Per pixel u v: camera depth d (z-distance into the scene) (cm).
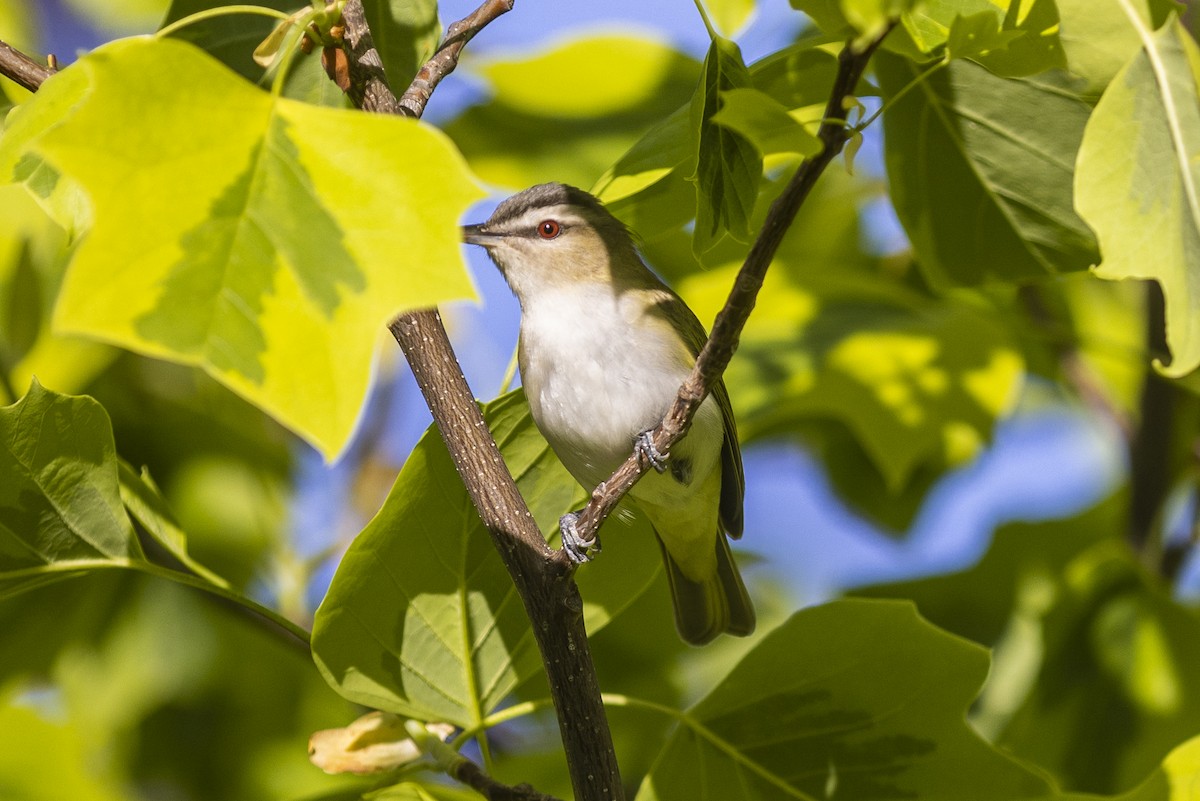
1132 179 544
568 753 668
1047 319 1184
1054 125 820
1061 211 861
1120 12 594
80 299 378
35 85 745
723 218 635
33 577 720
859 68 492
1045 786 762
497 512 666
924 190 884
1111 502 1166
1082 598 1012
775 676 767
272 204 409
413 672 733
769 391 1131
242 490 1098
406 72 802
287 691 1099
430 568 722
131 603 1068
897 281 1273
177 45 417
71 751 1062
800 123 496
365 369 394
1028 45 606
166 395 1115
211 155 411
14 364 1035
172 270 390
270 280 398
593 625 821
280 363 389
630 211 845
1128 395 1286
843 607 750
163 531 748
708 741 783
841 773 779
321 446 385
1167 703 974
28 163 675
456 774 711
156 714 1081
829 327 1170
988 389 1143
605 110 1182
